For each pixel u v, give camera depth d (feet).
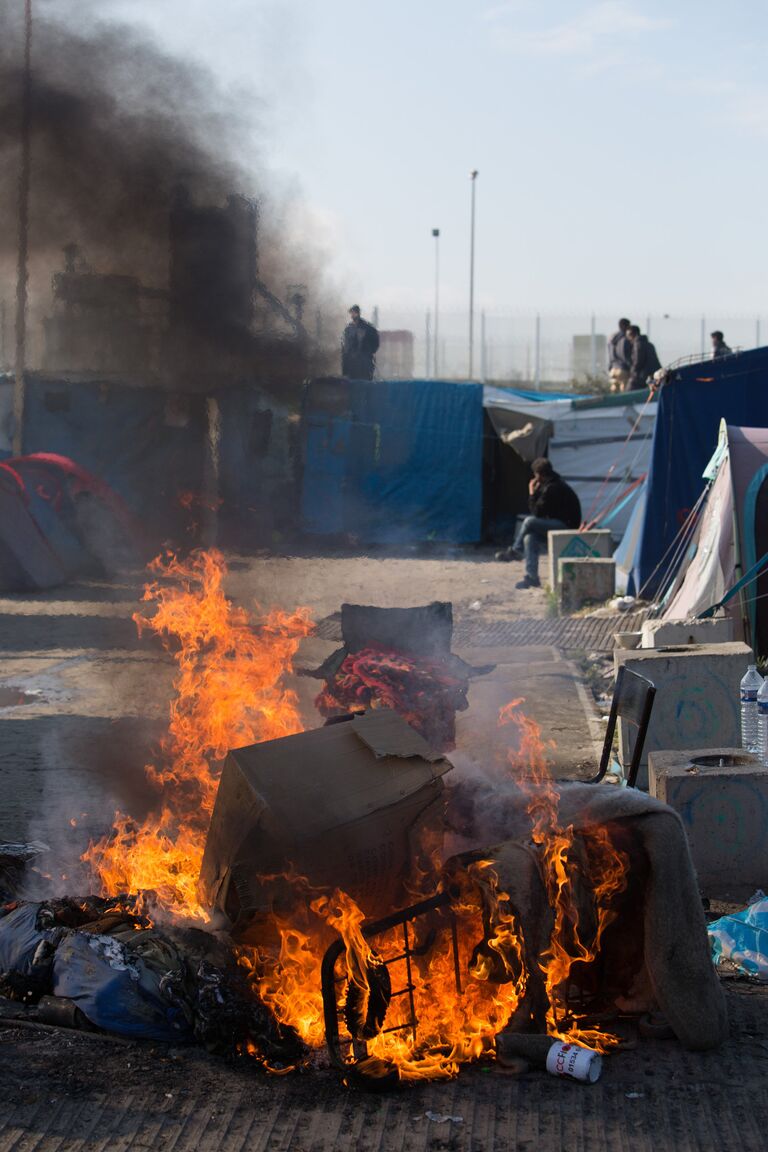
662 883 12.95
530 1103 11.96
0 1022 13.50
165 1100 11.96
